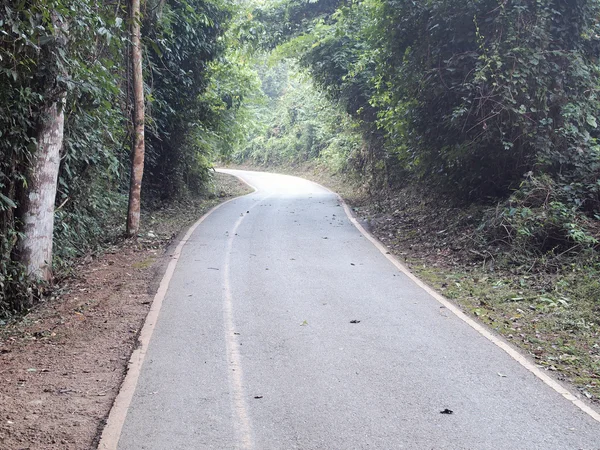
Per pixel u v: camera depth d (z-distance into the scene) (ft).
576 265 29.71
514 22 37.29
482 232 36.70
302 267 34.22
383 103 59.67
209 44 65.36
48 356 20.30
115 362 19.61
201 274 32.45
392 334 22.24
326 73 75.56
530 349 20.58
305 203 73.20
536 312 25.09
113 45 34.96
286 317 24.47
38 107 28.99
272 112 173.58
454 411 15.70
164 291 28.78
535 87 37.17
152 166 68.44
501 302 26.71
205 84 69.56
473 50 39.91
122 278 32.19
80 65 29.17
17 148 28.12
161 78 60.64
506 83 36.88
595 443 13.96
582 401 16.30
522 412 15.62
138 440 14.11
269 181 122.11
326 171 124.36
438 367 18.88
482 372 18.44
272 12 79.71
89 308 26.53
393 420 15.17
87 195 42.04
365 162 89.10
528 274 30.68
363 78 69.05
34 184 29.84
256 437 14.28
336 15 72.13
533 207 35.32
